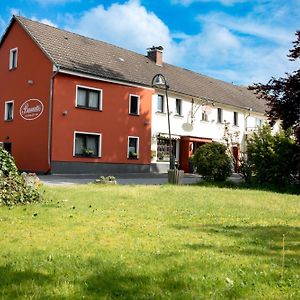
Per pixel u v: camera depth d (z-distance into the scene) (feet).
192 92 112.78
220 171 63.57
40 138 83.97
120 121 93.04
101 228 23.43
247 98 142.31
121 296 12.84
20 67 90.84
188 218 28.07
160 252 18.20
